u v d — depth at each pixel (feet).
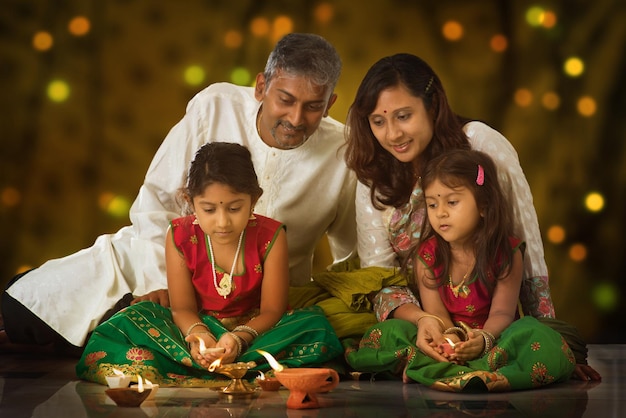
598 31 32.12
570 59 32.17
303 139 20.16
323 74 19.36
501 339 17.01
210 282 18.58
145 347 17.29
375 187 19.86
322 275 20.11
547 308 18.89
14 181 32.68
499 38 32.45
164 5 32.99
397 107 18.67
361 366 17.71
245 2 32.83
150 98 33.01
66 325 20.04
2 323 21.03
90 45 32.89
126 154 32.96
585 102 32.09
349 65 32.73
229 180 17.58
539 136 32.24
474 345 16.90
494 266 18.12
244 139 21.66
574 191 31.96
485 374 16.01
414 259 18.81
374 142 19.51
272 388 16.10
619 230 31.68
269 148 21.38
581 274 31.58
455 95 32.60
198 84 32.99
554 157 32.14
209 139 21.72
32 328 20.11
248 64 32.94
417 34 32.65
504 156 19.35
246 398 15.37
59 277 20.35
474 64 32.55
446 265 18.33
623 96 31.99
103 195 32.83
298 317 17.98
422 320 17.80
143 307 17.95
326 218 21.86
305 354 17.58
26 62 32.78
